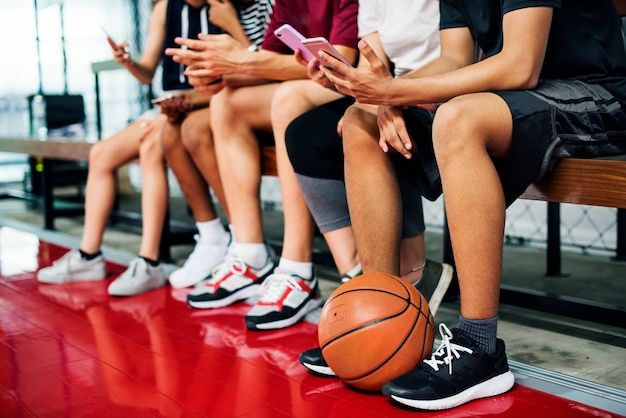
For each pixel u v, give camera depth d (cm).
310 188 178
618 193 133
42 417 131
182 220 398
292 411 130
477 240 129
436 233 341
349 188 154
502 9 146
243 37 231
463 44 162
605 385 138
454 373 130
